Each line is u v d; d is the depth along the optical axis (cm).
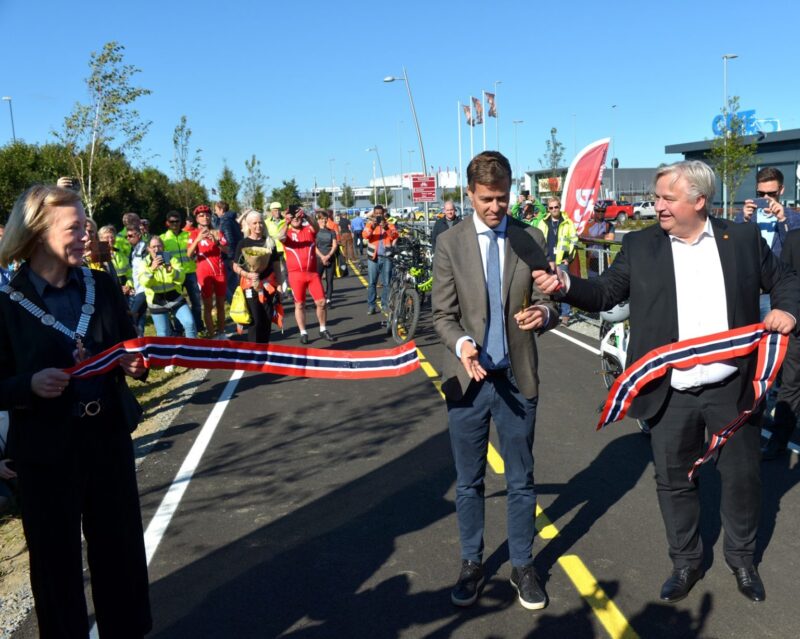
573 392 781
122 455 306
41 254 293
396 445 635
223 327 1230
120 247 1163
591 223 1440
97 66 1809
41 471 285
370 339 1162
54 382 272
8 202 2762
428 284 1119
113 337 308
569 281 356
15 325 286
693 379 355
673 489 375
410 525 475
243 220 978
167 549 456
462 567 384
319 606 383
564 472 555
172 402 823
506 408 369
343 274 2427
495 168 346
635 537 446
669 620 358
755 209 673
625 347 718
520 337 363
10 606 395
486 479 550
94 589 308
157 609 387
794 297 355
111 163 1936
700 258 355
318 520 489
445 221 1232
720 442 346
